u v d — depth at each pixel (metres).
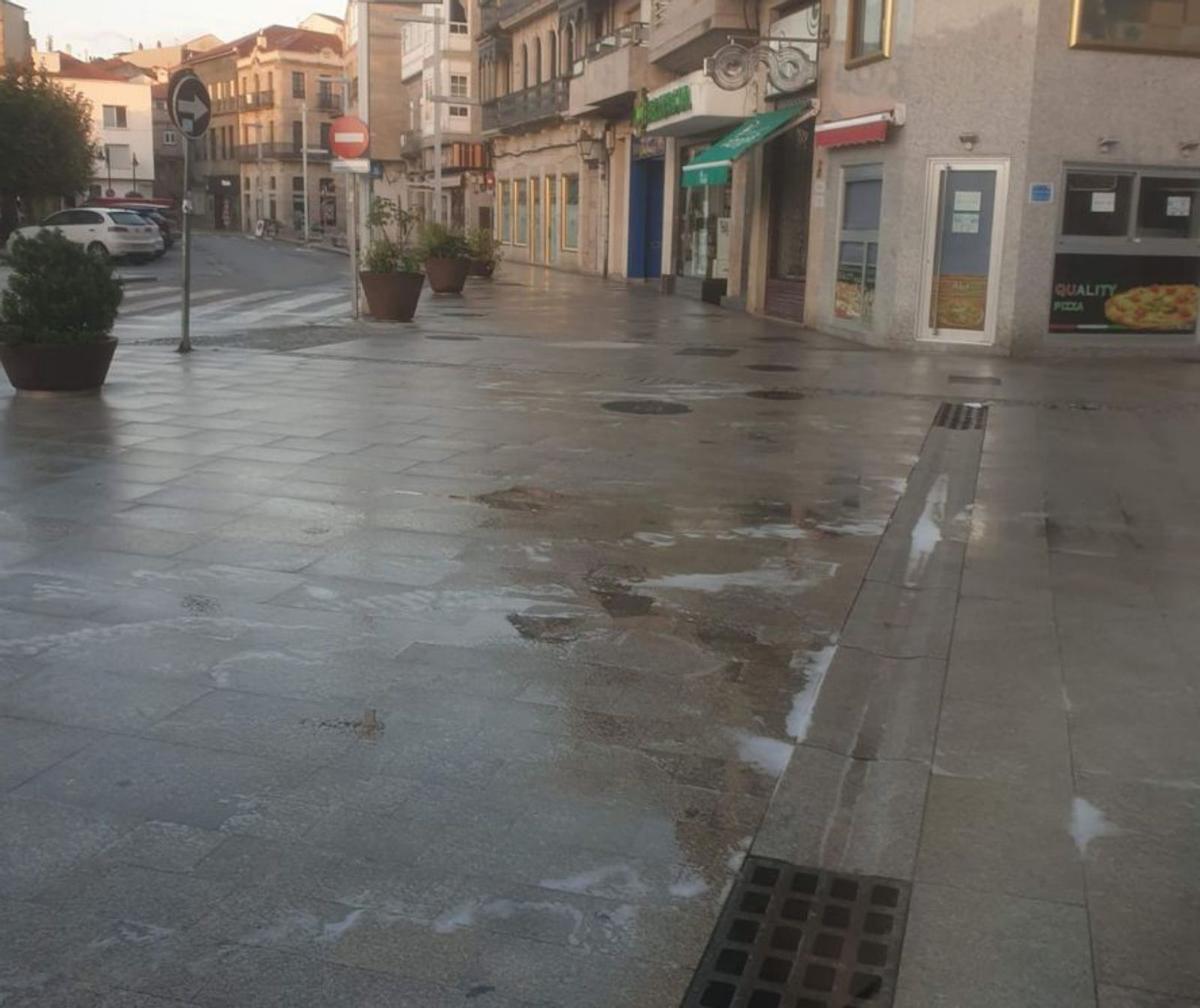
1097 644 5.14
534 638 5.02
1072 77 15.62
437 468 8.20
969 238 16.31
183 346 14.41
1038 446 9.69
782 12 21.38
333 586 5.64
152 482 7.58
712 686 4.58
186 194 14.20
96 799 3.60
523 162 44.91
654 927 3.04
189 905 3.07
